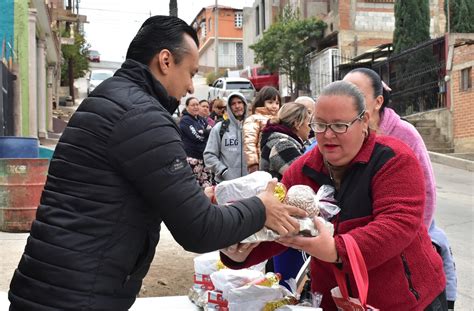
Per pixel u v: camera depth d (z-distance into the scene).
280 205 2.19
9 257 5.88
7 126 11.14
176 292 4.87
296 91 28.38
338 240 2.21
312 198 2.25
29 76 13.84
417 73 17.53
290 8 30.72
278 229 2.18
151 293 4.82
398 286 2.35
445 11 20.34
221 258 2.59
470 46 15.14
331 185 2.50
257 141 5.84
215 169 6.43
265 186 2.39
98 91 2.06
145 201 2.00
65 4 30.28
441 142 16.05
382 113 3.30
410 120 17.05
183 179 1.97
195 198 1.97
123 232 1.97
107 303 1.96
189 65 2.20
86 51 37.00
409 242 2.25
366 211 2.37
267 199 2.17
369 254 2.20
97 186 1.95
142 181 1.94
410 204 2.26
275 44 28.28
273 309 2.60
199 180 7.89
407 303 2.36
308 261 2.95
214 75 41.94
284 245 2.36
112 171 1.97
